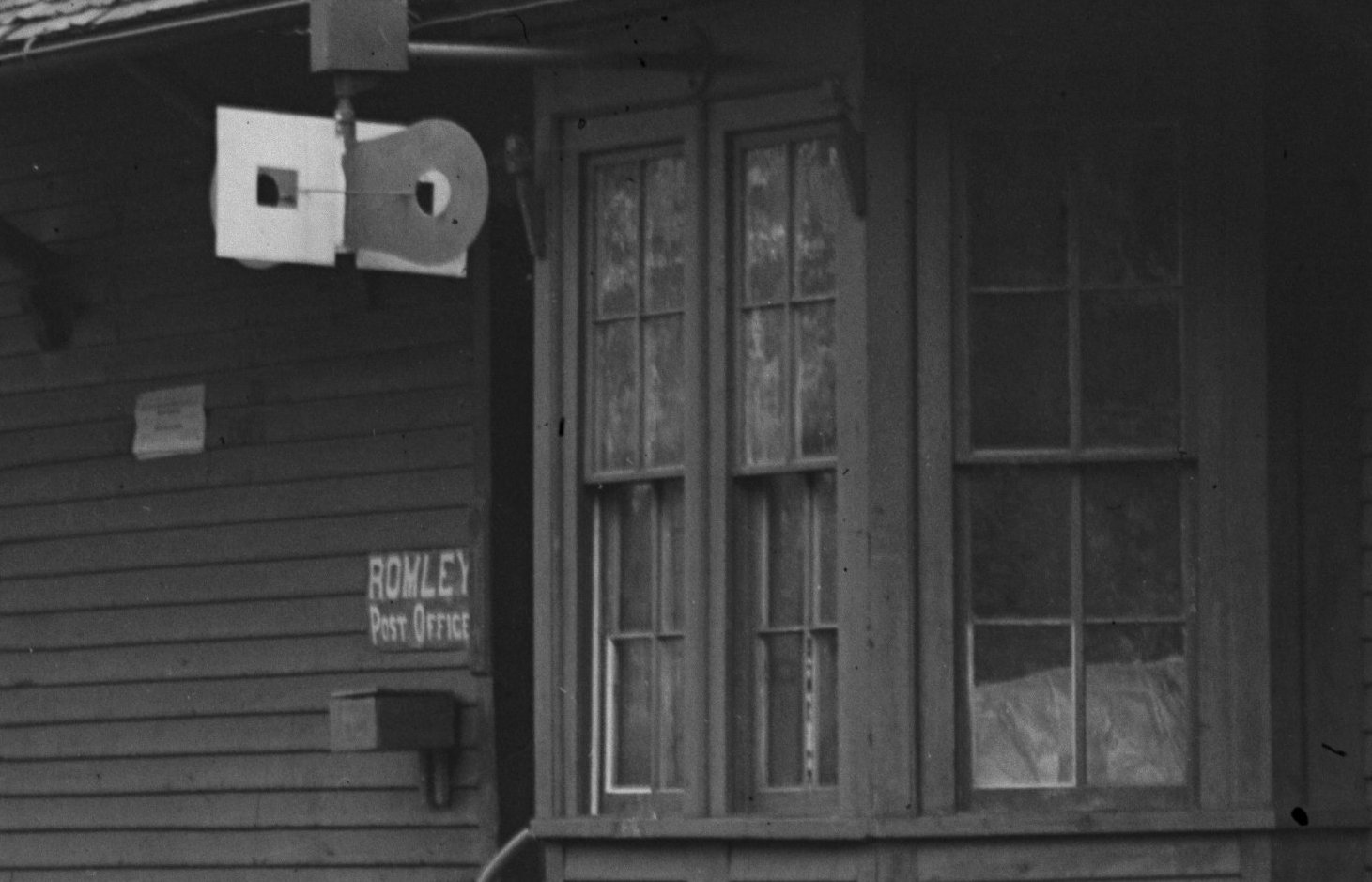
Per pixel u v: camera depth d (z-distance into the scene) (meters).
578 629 12.67
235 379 15.14
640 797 12.48
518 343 14.09
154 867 15.21
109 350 15.70
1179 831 11.39
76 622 15.73
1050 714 11.66
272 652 14.81
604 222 12.75
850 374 11.77
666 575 12.50
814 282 12.07
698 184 12.36
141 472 15.50
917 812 11.54
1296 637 11.61
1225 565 11.59
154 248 15.55
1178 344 11.76
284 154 11.91
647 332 12.58
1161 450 11.70
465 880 13.89
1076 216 11.83
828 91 11.96
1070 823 11.39
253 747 14.84
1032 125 11.85
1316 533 11.68
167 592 15.32
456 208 11.95
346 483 14.60
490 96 14.07
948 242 11.79
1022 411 11.77
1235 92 11.73
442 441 14.21
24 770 15.85
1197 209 11.75
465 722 13.98
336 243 11.91
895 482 11.68
